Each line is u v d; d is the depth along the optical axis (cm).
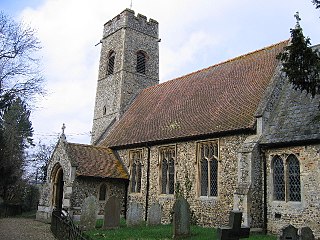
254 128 1636
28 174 4825
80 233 1127
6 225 2109
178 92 2552
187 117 2127
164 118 2327
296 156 1467
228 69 2330
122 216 2278
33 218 2759
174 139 2000
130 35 3219
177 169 1975
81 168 2189
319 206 1353
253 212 1518
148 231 1576
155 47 3388
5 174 3005
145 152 2238
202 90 2320
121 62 3125
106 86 3250
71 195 2103
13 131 2967
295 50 1129
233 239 1222
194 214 1820
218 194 1723
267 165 1562
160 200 2053
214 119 1902
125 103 3030
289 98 1673
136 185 2284
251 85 1962
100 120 3206
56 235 1579
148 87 3123
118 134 2620
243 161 1580
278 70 1780
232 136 1719
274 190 1532
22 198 3928
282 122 1587
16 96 2030
